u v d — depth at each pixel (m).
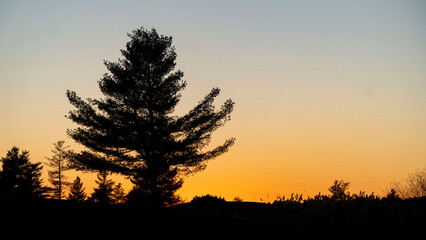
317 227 13.26
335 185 39.94
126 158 28.66
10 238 11.80
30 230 12.59
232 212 20.47
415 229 12.45
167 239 11.81
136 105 28.83
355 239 11.95
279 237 11.79
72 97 28.61
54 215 14.38
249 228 12.91
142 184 29.20
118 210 15.70
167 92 29.69
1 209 14.99
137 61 29.86
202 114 29.69
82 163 28.70
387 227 12.56
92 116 28.38
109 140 27.89
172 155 29.19
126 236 12.09
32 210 14.98
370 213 13.06
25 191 58.94
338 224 13.09
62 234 12.23
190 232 12.48
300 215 14.76
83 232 12.46
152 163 28.47
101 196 61.88
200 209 23.12
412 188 28.48
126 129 28.17
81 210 15.30
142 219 14.02
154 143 28.36
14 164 59.97
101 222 13.55
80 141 28.58
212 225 13.29
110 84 28.73
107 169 28.47
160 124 28.75
